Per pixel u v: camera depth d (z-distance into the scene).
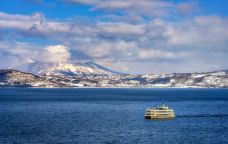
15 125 169.25
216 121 191.50
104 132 150.75
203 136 143.12
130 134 146.75
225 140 135.12
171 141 132.75
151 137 140.50
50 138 135.62
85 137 138.38
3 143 126.31
